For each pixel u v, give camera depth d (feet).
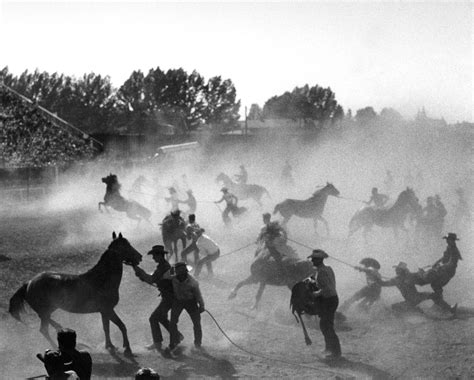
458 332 46.44
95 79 547.08
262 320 50.49
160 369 37.91
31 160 173.17
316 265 42.32
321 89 610.65
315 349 43.21
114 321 40.96
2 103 193.67
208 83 558.97
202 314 51.57
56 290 40.22
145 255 75.31
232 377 36.68
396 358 41.04
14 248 77.30
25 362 37.99
